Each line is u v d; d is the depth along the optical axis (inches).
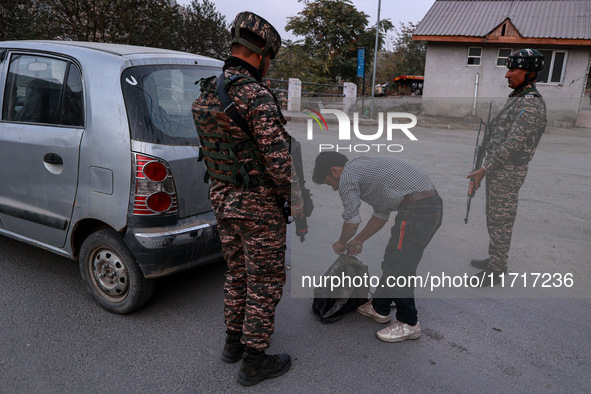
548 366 92.2
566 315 109.3
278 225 81.6
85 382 84.7
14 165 115.0
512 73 101.0
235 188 79.0
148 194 96.3
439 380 87.8
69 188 105.8
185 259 103.8
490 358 94.7
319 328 105.7
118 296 107.7
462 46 569.6
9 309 108.2
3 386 82.7
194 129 107.5
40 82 112.0
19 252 140.0
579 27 549.3
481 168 91.2
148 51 114.1
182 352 95.0
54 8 410.3
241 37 76.3
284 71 689.6
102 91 100.9
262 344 84.6
